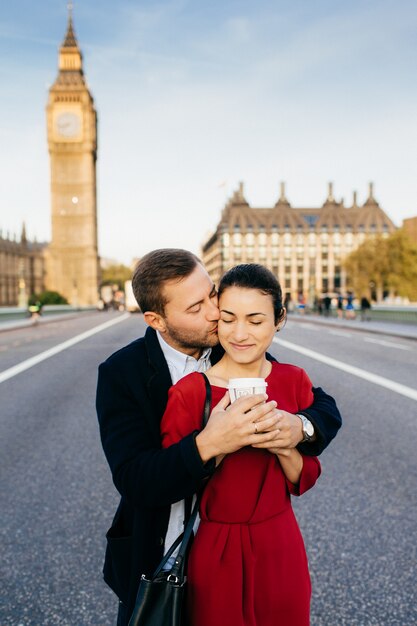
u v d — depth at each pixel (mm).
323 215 113812
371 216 114500
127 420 1444
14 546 3293
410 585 2781
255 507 1395
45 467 4812
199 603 1367
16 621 2545
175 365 1573
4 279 97938
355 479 4367
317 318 38312
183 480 1260
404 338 19250
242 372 1480
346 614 2553
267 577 1376
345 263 67812
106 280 134750
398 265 62812
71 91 101438
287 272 111438
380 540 3287
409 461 4762
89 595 2762
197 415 1404
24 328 27578
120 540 1519
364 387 8570
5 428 6246
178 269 1449
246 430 1221
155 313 1493
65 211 102125
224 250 110625
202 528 1419
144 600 1277
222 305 1441
